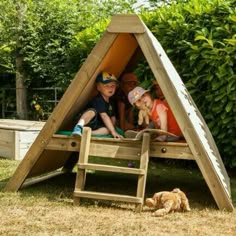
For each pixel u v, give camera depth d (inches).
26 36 377.7
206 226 120.9
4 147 227.0
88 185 175.0
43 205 138.3
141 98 152.9
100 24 242.5
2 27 380.8
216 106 192.9
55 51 349.7
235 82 185.2
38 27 369.1
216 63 189.2
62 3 388.2
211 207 141.5
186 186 176.4
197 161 137.1
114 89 158.9
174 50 204.8
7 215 126.6
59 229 115.0
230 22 192.2
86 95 153.3
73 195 144.8
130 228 117.0
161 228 118.0
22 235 109.9
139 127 167.0
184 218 128.1
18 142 219.3
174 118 149.6
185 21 206.1
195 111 163.8
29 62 374.9
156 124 150.6
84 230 114.6
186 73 202.5
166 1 293.4
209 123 196.5
